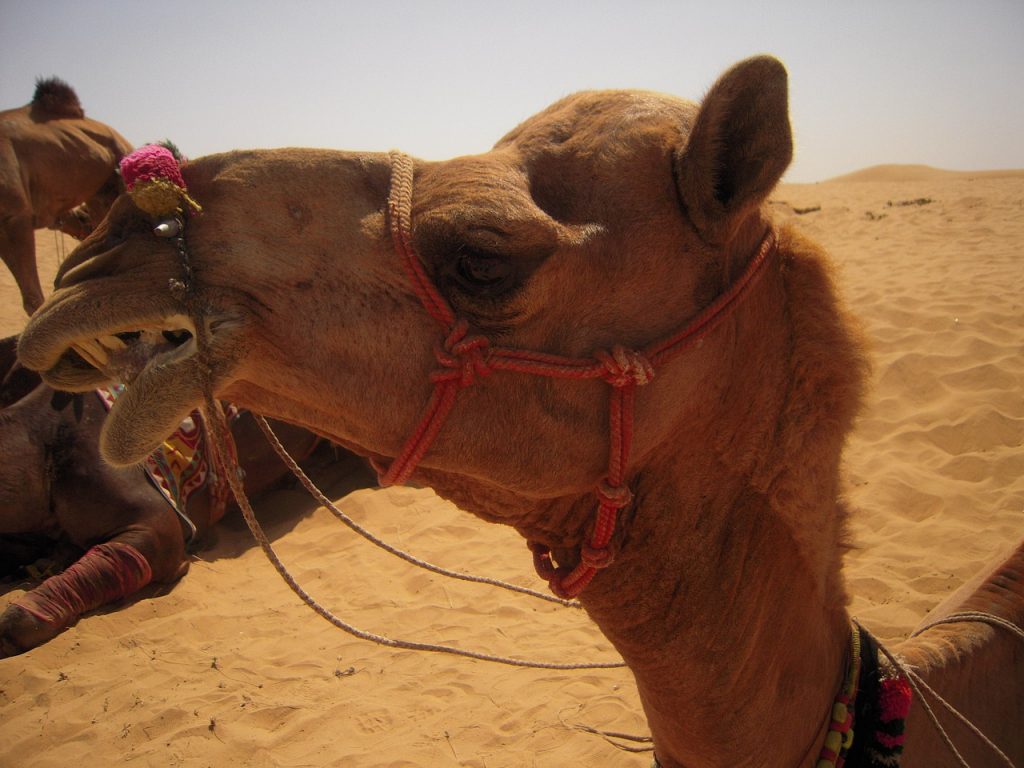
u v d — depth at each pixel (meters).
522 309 0.62
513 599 1.92
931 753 0.79
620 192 0.63
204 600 1.99
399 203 0.63
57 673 1.71
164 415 0.59
